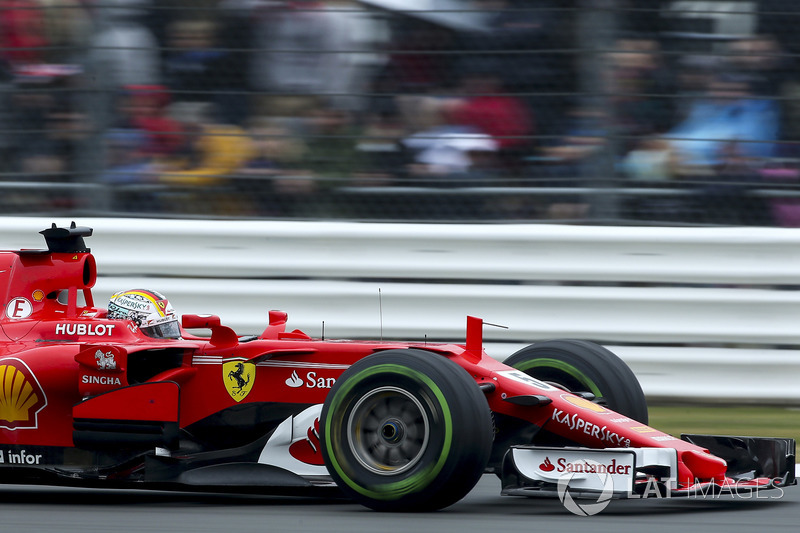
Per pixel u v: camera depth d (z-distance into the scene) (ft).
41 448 56.39
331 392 50.72
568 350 61.31
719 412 85.30
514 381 54.49
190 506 55.01
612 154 86.53
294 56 88.74
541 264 88.22
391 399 50.19
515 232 88.38
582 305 87.40
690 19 86.33
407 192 88.12
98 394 55.11
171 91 88.12
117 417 54.65
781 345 86.99
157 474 54.60
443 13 88.22
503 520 48.52
